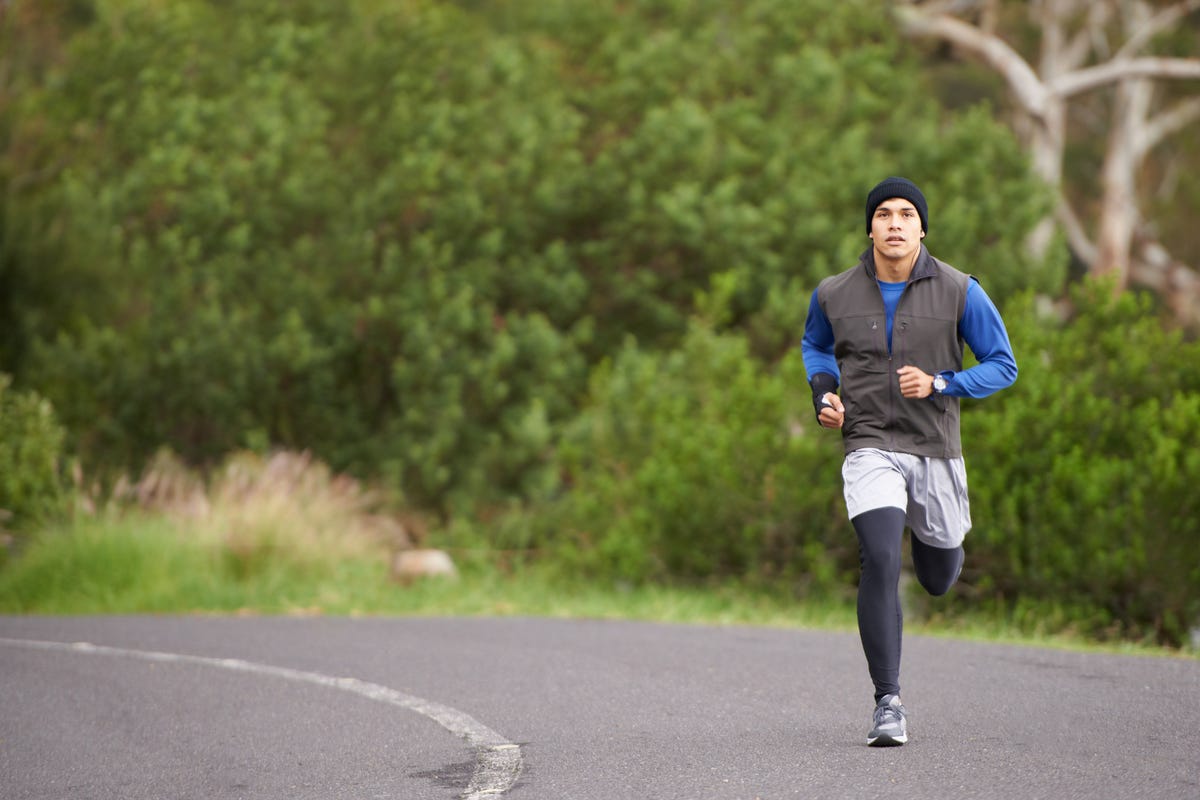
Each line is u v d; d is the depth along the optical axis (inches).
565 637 854.5
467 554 1405.0
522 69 1731.1
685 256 1632.6
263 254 1660.9
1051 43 2768.2
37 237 1721.2
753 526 1096.8
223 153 1721.2
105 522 1248.8
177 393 1585.9
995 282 1573.6
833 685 645.9
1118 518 918.4
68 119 1812.3
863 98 1712.6
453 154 1664.6
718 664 723.4
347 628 917.8
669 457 1176.2
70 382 1612.9
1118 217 2728.8
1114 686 616.1
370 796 462.6
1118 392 997.8
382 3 1828.2
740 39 1764.3
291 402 1606.8
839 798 425.4
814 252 1599.4
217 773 507.5
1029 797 419.2
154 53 1814.7
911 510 496.1
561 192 1637.6
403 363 1552.7
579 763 494.3
